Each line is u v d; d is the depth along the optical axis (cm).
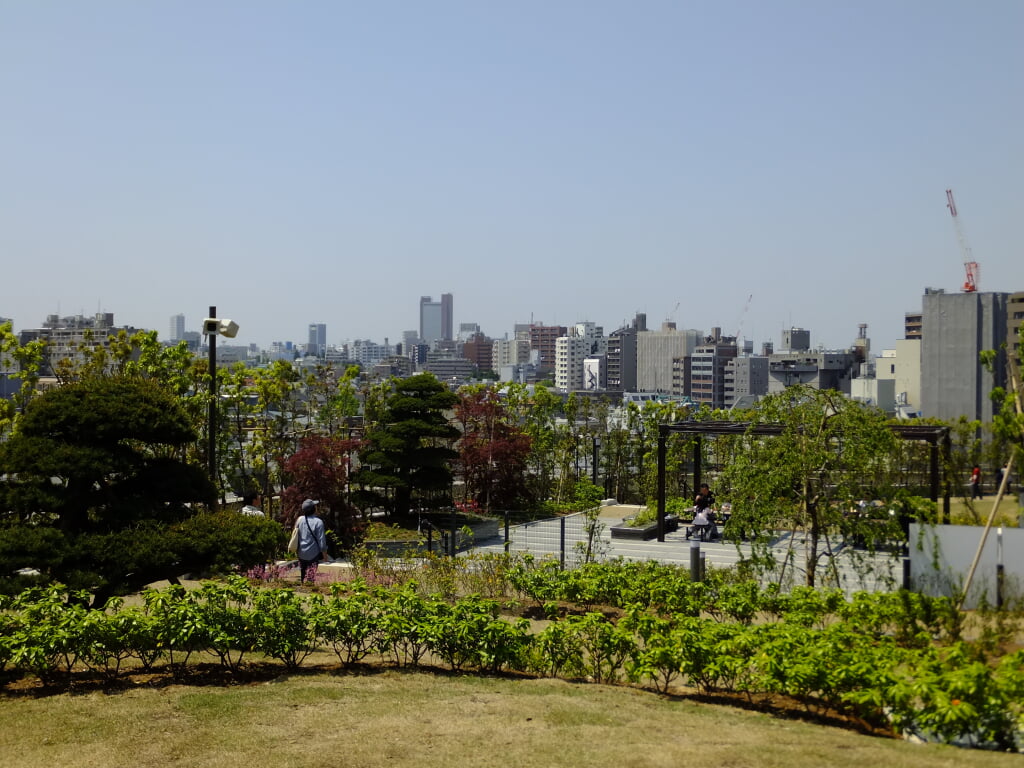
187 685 926
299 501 2297
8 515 1131
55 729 780
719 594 1309
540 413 3491
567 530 2589
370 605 1075
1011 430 1175
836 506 1476
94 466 1094
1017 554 1114
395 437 2644
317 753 725
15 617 945
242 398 2867
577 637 1031
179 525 1153
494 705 858
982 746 749
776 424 1725
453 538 1998
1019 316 10519
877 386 12912
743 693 936
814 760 685
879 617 1094
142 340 2545
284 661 1025
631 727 789
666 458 3108
